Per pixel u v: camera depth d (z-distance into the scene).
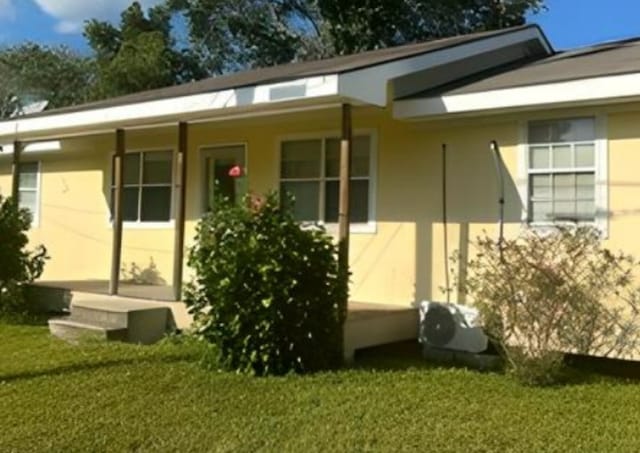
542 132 7.53
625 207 6.94
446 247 8.22
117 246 9.77
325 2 22.41
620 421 5.12
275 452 4.54
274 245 6.59
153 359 7.08
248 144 10.27
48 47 35.97
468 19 24.14
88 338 8.13
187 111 8.40
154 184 11.56
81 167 13.01
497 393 5.93
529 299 6.40
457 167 8.18
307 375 6.55
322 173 9.38
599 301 6.68
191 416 5.23
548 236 6.94
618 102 6.85
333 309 6.91
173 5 29.83
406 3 22.66
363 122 9.00
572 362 7.36
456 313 7.73
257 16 28.72
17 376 6.43
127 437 4.80
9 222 10.27
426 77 8.47
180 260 8.99
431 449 4.52
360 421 5.09
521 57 10.52
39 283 11.03
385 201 8.80
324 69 7.63
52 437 4.80
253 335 6.57
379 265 8.83
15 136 11.38
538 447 4.54
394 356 7.91
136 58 27.58
